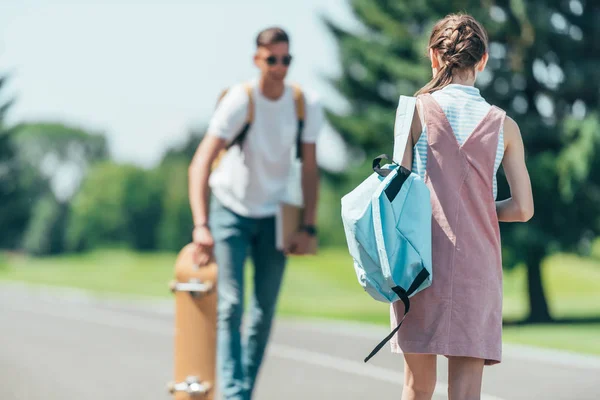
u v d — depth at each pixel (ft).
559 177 88.38
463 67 16.21
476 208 15.65
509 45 95.30
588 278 173.88
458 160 15.67
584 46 92.07
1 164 301.02
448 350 15.33
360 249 15.52
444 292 15.42
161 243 351.05
